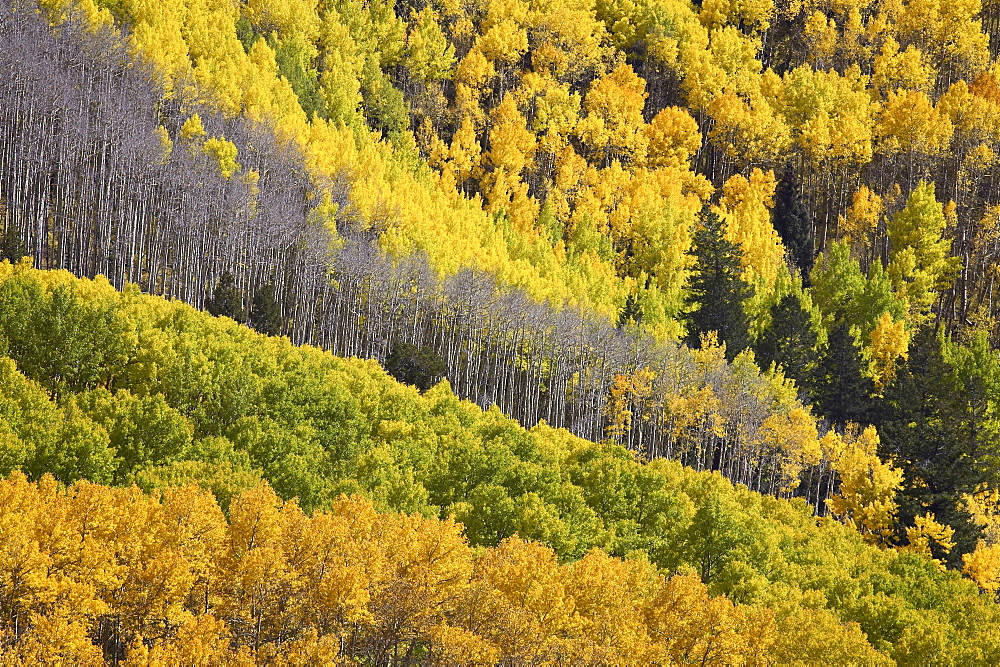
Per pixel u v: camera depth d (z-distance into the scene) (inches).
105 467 4202.8
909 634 4067.4
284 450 4884.4
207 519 3203.7
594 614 3523.6
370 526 3595.0
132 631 2891.2
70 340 5378.9
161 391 5433.1
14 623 2719.0
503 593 3454.7
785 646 3651.6
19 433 4254.4
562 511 4960.6
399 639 3257.9
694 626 3481.8
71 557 2906.0
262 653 2842.0
